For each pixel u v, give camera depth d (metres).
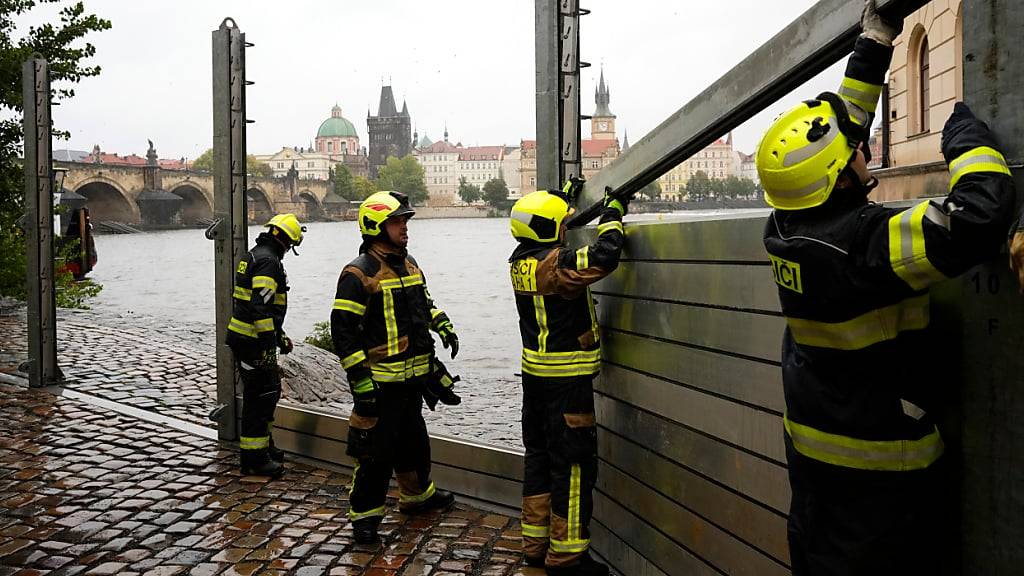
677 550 3.59
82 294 21.31
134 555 4.51
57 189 9.43
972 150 1.89
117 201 104.94
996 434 1.98
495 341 16.81
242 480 5.80
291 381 9.58
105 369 10.34
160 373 10.16
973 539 2.06
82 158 179.00
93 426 7.30
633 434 3.93
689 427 3.46
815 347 2.23
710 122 3.26
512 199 183.00
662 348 3.63
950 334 2.13
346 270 4.60
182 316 20.06
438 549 4.53
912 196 3.84
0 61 15.04
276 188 126.88
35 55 8.84
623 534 4.07
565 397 3.95
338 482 5.75
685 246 3.41
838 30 2.57
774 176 2.17
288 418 6.32
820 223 2.15
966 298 2.04
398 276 4.72
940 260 1.86
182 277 35.53
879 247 1.98
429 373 4.84
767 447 2.97
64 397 8.49
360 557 4.45
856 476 2.16
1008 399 1.94
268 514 5.13
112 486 5.68
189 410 8.20
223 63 6.47
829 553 2.22
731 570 3.22
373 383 4.53
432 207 165.88
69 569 4.34
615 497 4.13
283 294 5.97
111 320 18.36
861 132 2.13
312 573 4.26
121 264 44.56
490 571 4.23
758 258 2.96
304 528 4.89
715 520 3.31
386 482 4.65
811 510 2.29
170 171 107.75
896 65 5.07
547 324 3.96
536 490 4.23
